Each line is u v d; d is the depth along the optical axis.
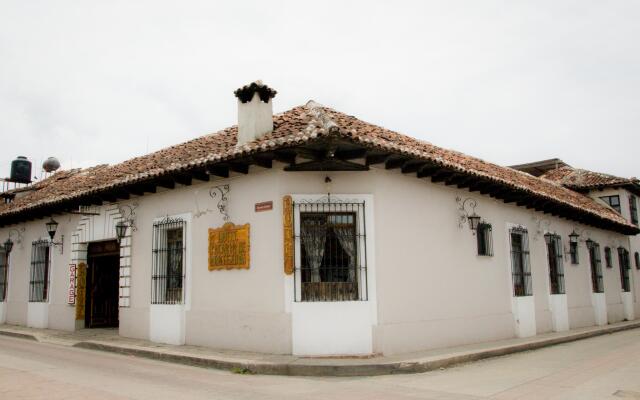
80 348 12.27
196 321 11.30
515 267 14.65
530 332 14.38
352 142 9.09
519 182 15.29
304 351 9.67
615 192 23.69
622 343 14.08
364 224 10.25
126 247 13.33
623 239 23.50
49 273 16.25
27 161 23.47
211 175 11.18
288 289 9.84
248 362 8.98
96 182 14.62
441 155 12.66
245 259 10.45
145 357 10.74
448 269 11.88
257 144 9.77
